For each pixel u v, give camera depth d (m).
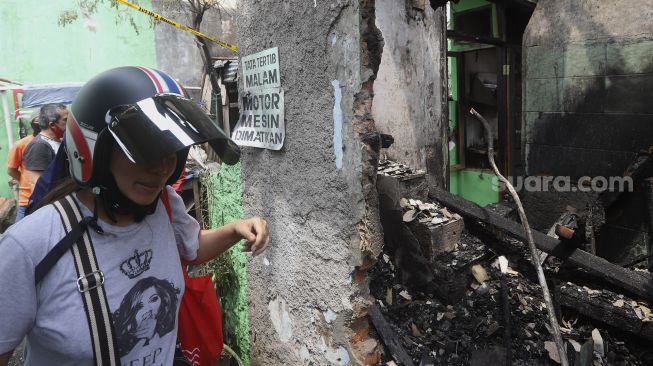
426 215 2.86
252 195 2.58
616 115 4.01
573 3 4.19
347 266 1.88
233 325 3.07
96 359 1.09
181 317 1.69
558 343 1.89
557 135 4.47
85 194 1.15
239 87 2.58
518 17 6.31
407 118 4.29
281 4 2.06
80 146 1.08
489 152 2.52
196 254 1.53
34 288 1.04
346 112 1.76
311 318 2.16
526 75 4.66
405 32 4.18
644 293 2.34
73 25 8.16
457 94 6.88
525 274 2.93
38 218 1.06
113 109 1.04
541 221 4.51
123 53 8.49
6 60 7.86
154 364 1.22
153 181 1.11
